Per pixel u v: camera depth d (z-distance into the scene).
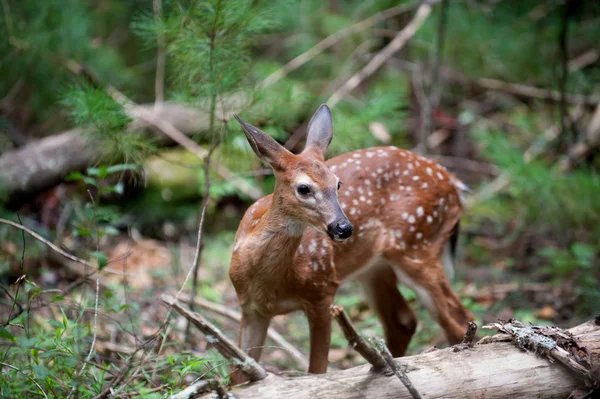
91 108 8.34
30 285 7.10
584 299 11.07
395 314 9.27
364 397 5.86
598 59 17.83
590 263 12.42
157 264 12.53
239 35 8.64
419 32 16.80
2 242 11.65
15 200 12.65
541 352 6.23
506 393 6.07
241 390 5.89
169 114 13.50
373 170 8.59
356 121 11.16
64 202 13.34
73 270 11.56
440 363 6.18
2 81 15.14
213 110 8.74
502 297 11.48
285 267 7.47
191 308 8.88
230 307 11.14
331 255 7.88
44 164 12.66
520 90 17.39
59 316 9.17
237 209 14.62
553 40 17.53
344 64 17.55
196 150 13.19
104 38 16.88
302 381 5.95
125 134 9.06
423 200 8.80
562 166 14.55
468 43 17.53
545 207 13.28
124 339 9.09
